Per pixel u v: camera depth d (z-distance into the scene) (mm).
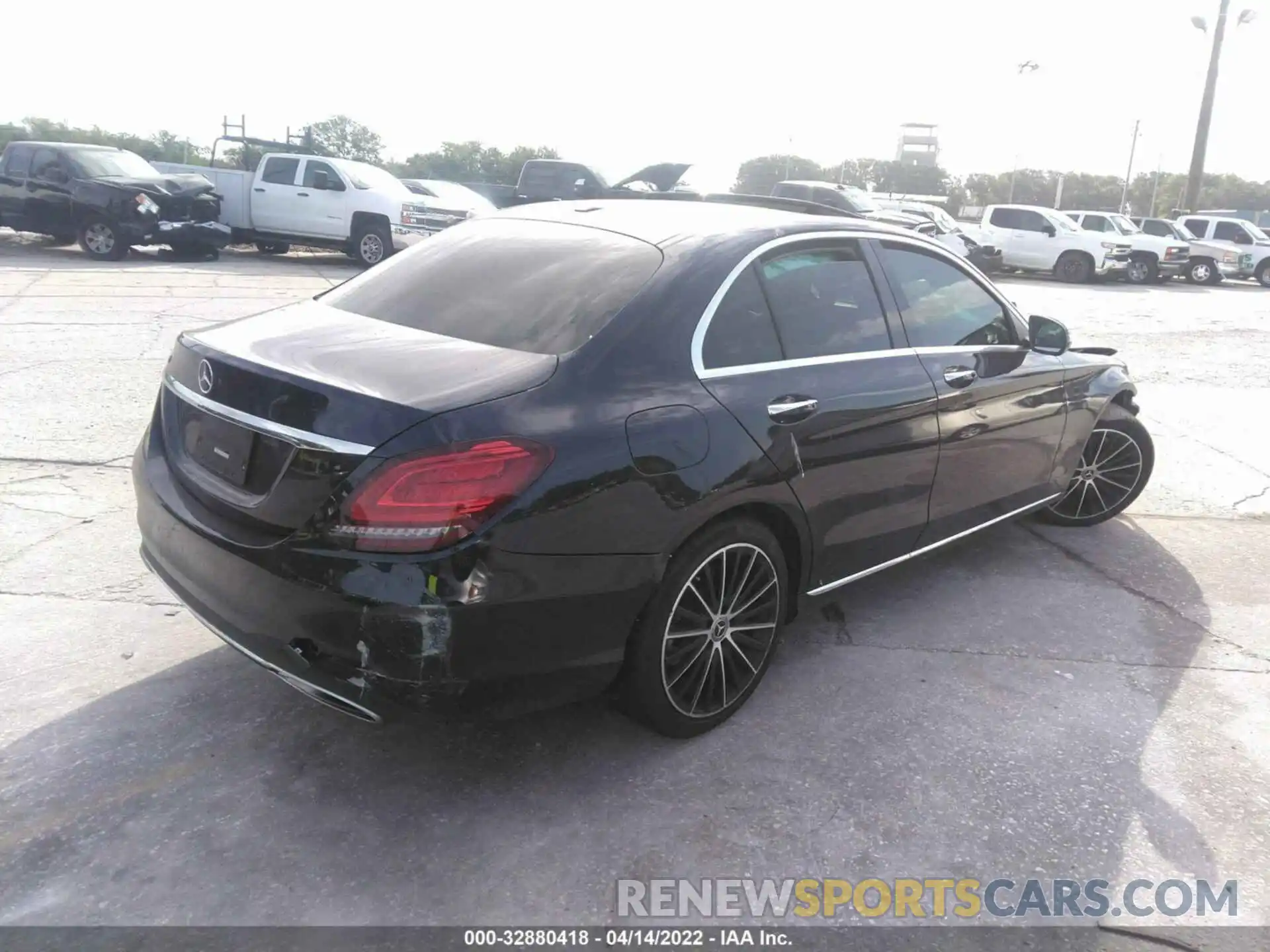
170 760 3096
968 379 4105
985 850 2881
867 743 3371
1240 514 5973
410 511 2521
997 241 24719
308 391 2664
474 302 3275
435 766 3141
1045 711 3633
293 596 2641
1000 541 5352
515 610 2650
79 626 3885
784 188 21422
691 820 2945
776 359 3371
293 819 2867
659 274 3195
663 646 3076
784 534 3494
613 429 2807
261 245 19781
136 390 7387
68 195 16094
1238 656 4141
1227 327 15055
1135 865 2857
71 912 2492
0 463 5648
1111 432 5395
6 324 9797
